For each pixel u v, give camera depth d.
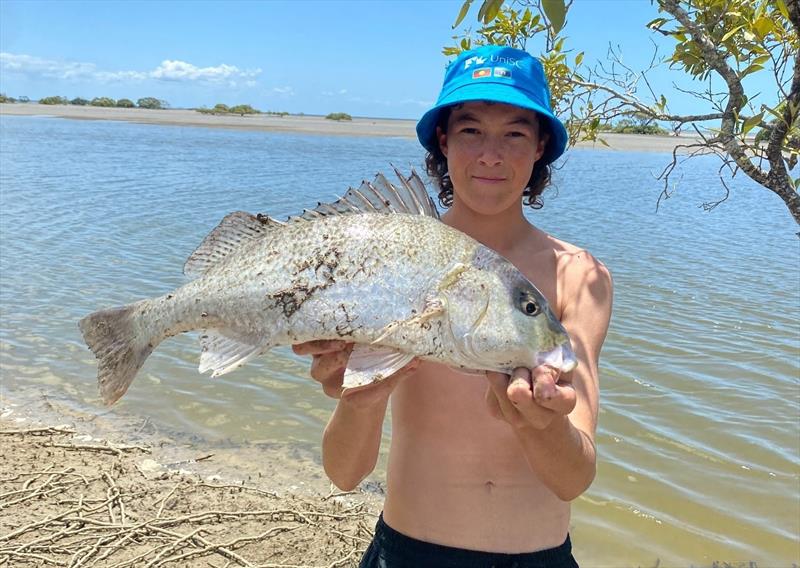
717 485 1.98
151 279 4.02
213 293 0.87
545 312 0.75
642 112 1.17
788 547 1.72
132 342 0.93
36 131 18.52
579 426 0.79
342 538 1.64
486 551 0.86
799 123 0.99
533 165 0.95
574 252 0.93
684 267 4.68
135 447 2.08
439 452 0.89
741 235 6.05
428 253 0.79
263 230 0.88
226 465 2.03
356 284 0.80
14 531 1.56
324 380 0.85
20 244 4.91
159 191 8.01
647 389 2.60
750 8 1.04
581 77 1.29
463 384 0.88
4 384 2.58
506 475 0.87
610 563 1.66
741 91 1.03
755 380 2.69
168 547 1.55
